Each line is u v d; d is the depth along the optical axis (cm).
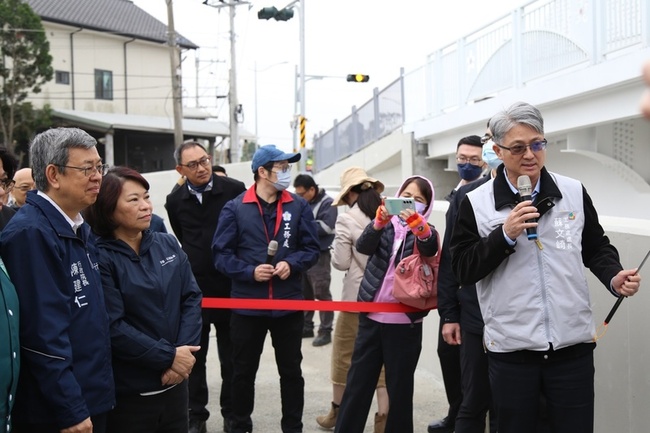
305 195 786
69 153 281
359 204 484
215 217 516
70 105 3353
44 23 3234
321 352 747
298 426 480
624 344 367
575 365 303
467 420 395
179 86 2762
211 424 531
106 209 318
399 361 414
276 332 475
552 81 857
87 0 3591
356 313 500
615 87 751
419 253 410
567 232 303
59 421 268
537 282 299
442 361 472
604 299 384
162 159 3550
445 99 1234
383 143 1537
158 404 324
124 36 3494
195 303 346
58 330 269
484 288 315
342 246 481
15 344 259
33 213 278
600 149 867
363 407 425
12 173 309
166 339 323
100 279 303
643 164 824
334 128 1894
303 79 1725
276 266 469
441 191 1420
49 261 274
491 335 312
